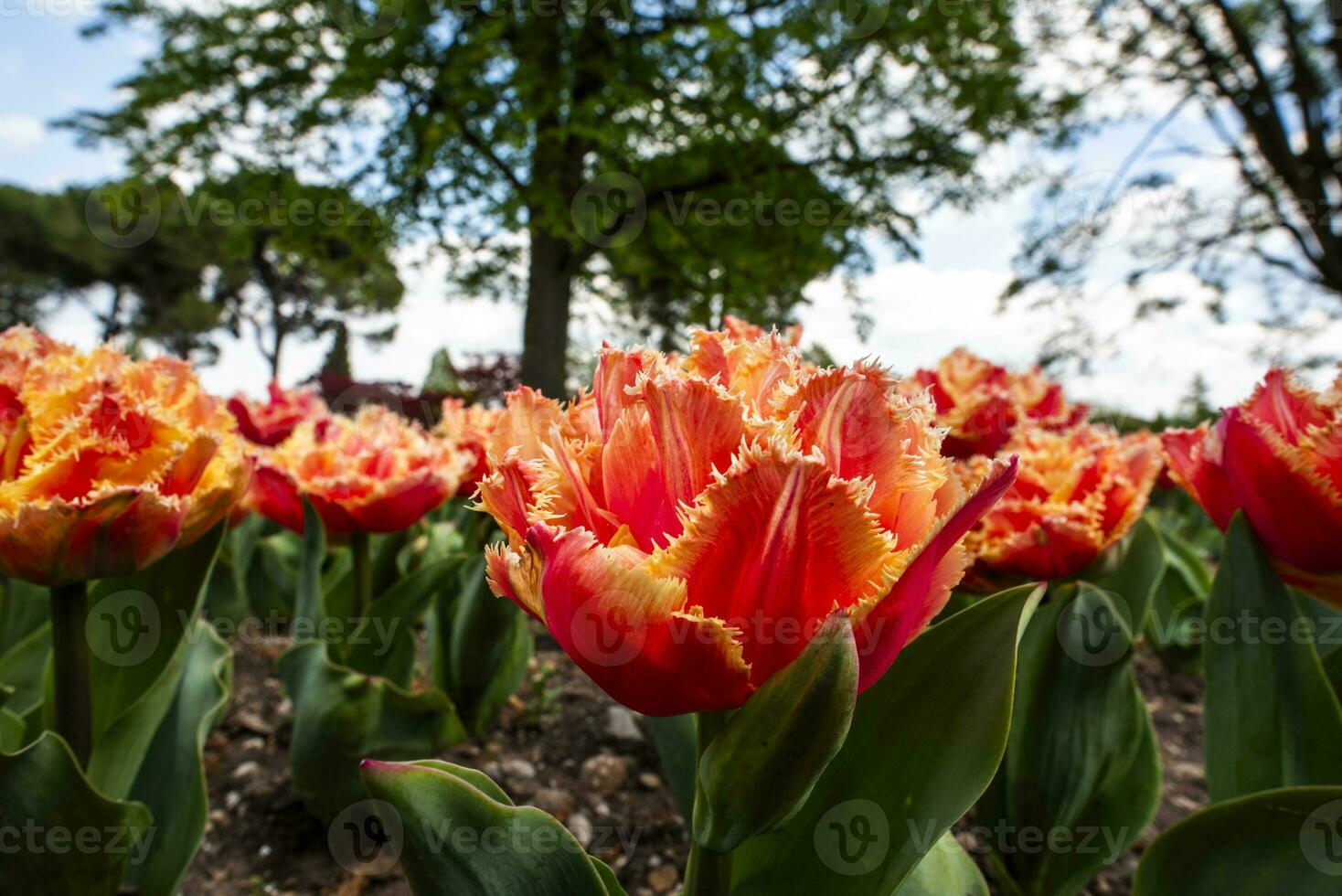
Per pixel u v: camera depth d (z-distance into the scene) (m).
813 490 0.67
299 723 1.94
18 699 1.79
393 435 2.40
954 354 2.89
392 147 12.28
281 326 23.75
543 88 11.59
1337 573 1.21
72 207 26.94
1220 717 1.29
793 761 0.71
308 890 1.89
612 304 14.97
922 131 13.20
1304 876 1.00
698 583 0.72
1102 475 1.67
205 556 1.62
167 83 12.32
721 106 12.14
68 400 1.30
